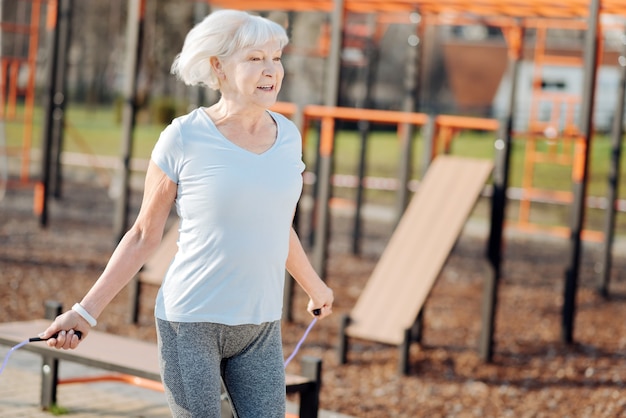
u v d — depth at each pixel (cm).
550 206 2830
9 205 2136
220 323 489
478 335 1259
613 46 4041
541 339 1244
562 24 1845
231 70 495
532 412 955
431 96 5500
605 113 4103
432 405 973
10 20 4075
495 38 5353
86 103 5569
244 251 486
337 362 1106
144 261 500
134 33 1404
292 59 3756
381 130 5128
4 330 827
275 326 512
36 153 3278
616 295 1578
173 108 4728
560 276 1742
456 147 4062
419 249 1156
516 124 3878
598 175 3341
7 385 941
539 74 2025
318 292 556
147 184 502
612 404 977
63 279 1470
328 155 1244
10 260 1562
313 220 1858
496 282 1115
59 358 769
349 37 2162
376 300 1127
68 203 2262
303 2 1808
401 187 1603
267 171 493
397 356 1145
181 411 492
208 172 486
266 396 503
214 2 1906
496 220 1110
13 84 2081
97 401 913
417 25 1684
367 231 2203
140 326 1256
